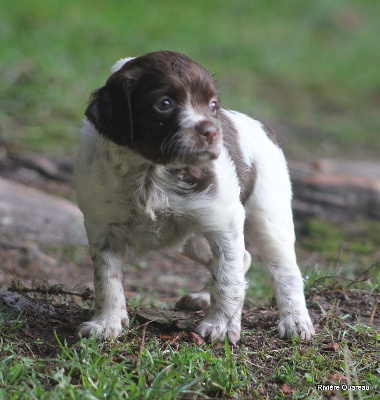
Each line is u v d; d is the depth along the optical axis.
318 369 7.53
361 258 14.31
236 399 6.76
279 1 38.47
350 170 18.80
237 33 32.94
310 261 13.98
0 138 17.56
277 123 23.89
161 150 7.20
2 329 7.70
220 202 7.77
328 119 25.64
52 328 8.09
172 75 7.16
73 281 11.71
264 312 9.09
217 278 7.94
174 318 8.38
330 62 32.41
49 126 18.34
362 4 40.22
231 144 8.41
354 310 9.28
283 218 8.89
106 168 7.58
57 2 28.61
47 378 6.84
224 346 7.76
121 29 27.95
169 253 8.45
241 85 26.81
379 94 29.52
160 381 6.73
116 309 8.00
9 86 19.59
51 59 21.98
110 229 8.02
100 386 6.45
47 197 14.94
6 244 12.78
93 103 7.41
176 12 33.00
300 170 18.22
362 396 6.96
